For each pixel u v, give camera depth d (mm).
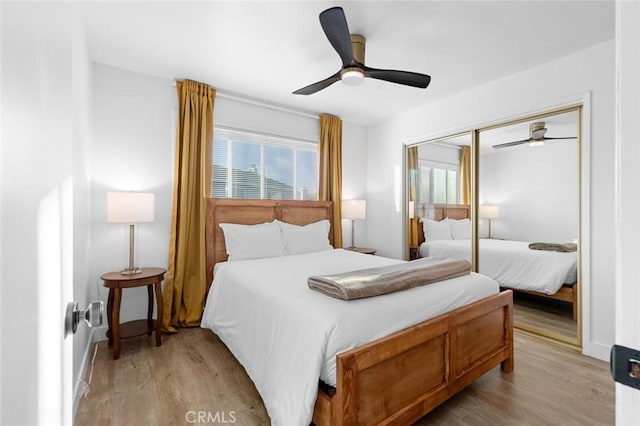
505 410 1784
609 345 2393
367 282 1735
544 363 2355
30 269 430
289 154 4082
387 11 2061
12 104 375
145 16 2129
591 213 2494
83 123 2188
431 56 2656
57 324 556
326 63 2807
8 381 358
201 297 3125
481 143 3402
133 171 2955
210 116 3293
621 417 407
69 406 681
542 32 2299
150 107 3047
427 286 1952
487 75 3025
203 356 2432
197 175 3219
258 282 2160
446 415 1740
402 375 1544
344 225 4602
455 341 1808
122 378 2100
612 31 2291
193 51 2605
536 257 2990
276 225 3527
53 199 539
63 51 624
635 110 411
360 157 4754
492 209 3316
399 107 3977
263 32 2322
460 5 2000
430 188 3932
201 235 3164
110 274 2590
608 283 2412
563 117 2760
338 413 1302
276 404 1475
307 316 1524
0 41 339
